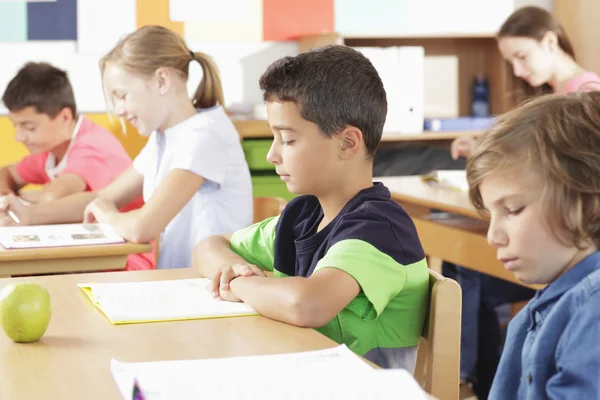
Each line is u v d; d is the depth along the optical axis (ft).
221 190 9.05
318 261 5.55
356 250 5.24
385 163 16.17
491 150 3.81
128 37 9.14
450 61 17.39
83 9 15.35
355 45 16.72
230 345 4.55
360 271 5.17
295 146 5.63
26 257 7.54
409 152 16.24
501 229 3.83
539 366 3.85
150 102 9.06
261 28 16.34
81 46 15.39
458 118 16.30
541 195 3.68
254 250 6.52
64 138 11.63
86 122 11.60
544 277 3.85
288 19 16.51
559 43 13.06
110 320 5.02
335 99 5.54
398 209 5.60
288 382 3.70
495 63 17.16
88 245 7.84
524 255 3.78
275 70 5.68
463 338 10.34
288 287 5.07
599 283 3.69
